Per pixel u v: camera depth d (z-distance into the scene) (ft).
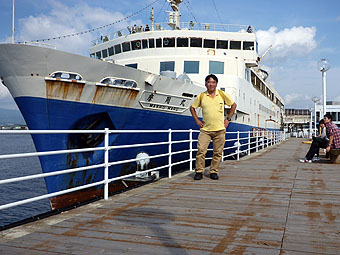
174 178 22.89
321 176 23.80
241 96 51.13
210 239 10.05
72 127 25.75
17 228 11.13
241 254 8.82
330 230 10.99
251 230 10.98
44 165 25.34
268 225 11.57
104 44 54.08
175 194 17.21
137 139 30.94
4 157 10.80
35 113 24.06
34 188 55.01
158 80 30.07
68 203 26.71
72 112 25.21
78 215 12.91
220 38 49.96
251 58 52.16
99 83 25.41
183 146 38.17
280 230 10.98
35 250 9.08
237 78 47.96
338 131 31.65
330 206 14.49
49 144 24.93
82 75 24.49
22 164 86.53
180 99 33.78
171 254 8.81
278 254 8.82
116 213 13.24
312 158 35.22
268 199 15.96
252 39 51.49
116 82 26.71
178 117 35.12
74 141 26.32
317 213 13.28
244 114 58.80
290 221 12.09
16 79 23.11
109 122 28.12
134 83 28.14
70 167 26.32
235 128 55.42
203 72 46.62
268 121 97.25
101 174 28.58
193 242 9.77
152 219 12.33
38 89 23.31
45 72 23.00
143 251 9.02
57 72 23.35
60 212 13.39
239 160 36.73
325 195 16.93
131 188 19.01
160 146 34.09
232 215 12.92
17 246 9.39
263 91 87.92
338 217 12.67
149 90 29.71
